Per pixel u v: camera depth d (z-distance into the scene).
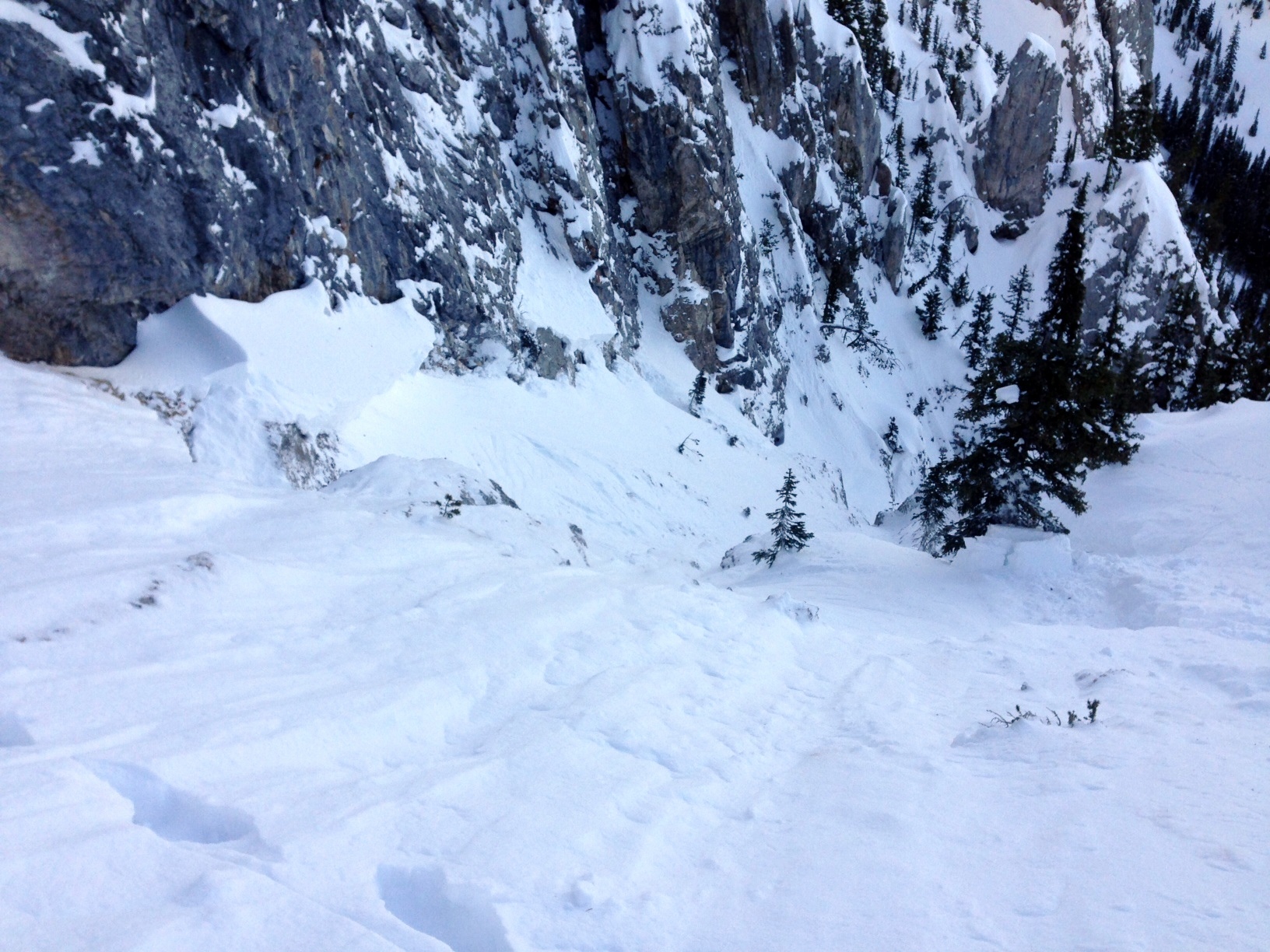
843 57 69.00
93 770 3.44
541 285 32.81
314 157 19.61
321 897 2.93
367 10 23.41
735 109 59.81
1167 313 83.06
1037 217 96.69
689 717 5.73
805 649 8.81
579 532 12.86
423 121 26.56
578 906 3.15
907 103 93.06
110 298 13.84
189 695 4.39
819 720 6.51
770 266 57.00
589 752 4.71
